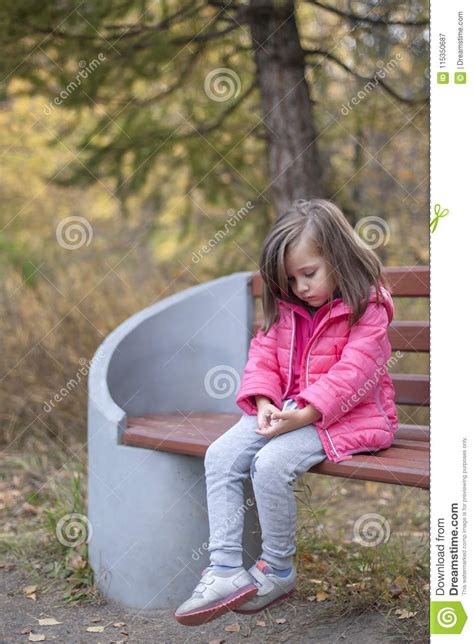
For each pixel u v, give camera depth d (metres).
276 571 2.03
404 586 2.31
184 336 2.87
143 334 2.77
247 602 2.00
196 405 2.90
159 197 5.22
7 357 4.27
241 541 2.12
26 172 6.74
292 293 2.26
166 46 4.03
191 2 3.98
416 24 3.99
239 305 2.94
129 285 4.59
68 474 3.61
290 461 1.99
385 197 5.79
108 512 2.42
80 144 4.45
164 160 4.68
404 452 2.09
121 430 2.40
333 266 2.14
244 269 4.88
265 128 4.34
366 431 2.06
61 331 4.32
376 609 2.23
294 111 3.96
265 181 4.82
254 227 4.91
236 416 2.77
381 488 3.58
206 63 4.42
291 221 2.19
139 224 6.64
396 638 2.05
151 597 2.34
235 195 4.85
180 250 6.25
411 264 5.25
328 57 4.05
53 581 2.59
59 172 4.70
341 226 2.18
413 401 2.56
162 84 4.43
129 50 3.99
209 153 4.62
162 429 2.42
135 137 4.43
